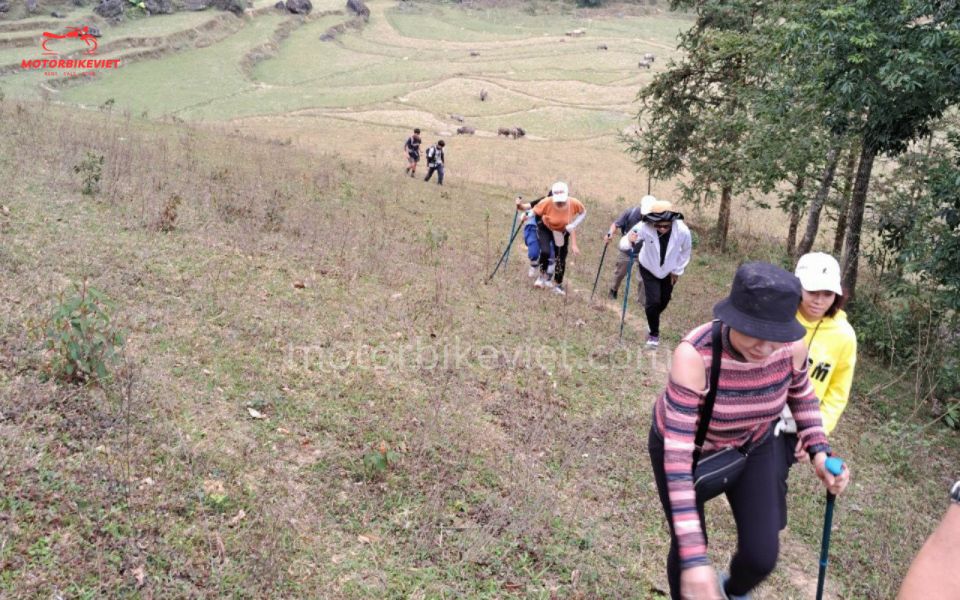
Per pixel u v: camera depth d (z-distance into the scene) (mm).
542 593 4406
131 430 4934
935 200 10992
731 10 21000
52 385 5125
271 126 51469
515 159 42844
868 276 17578
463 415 6406
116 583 3672
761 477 3178
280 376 6301
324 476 5059
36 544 3764
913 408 10195
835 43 10750
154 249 8523
